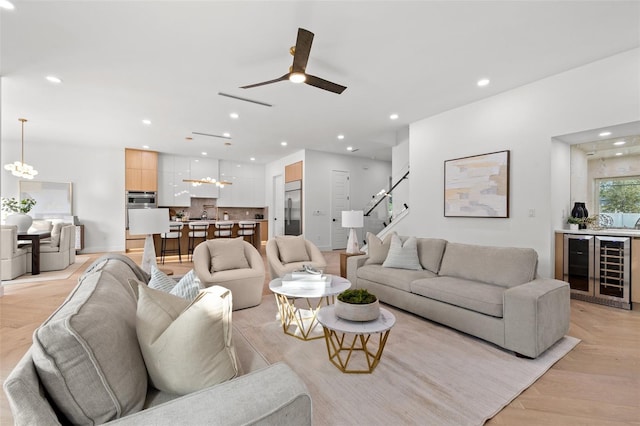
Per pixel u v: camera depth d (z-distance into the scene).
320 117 5.04
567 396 1.74
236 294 3.22
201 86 3.75
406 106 4.52
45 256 5.14
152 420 0.71
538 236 3.70
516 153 3.89
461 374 1.95
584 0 2.26
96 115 4.84
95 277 1.36
